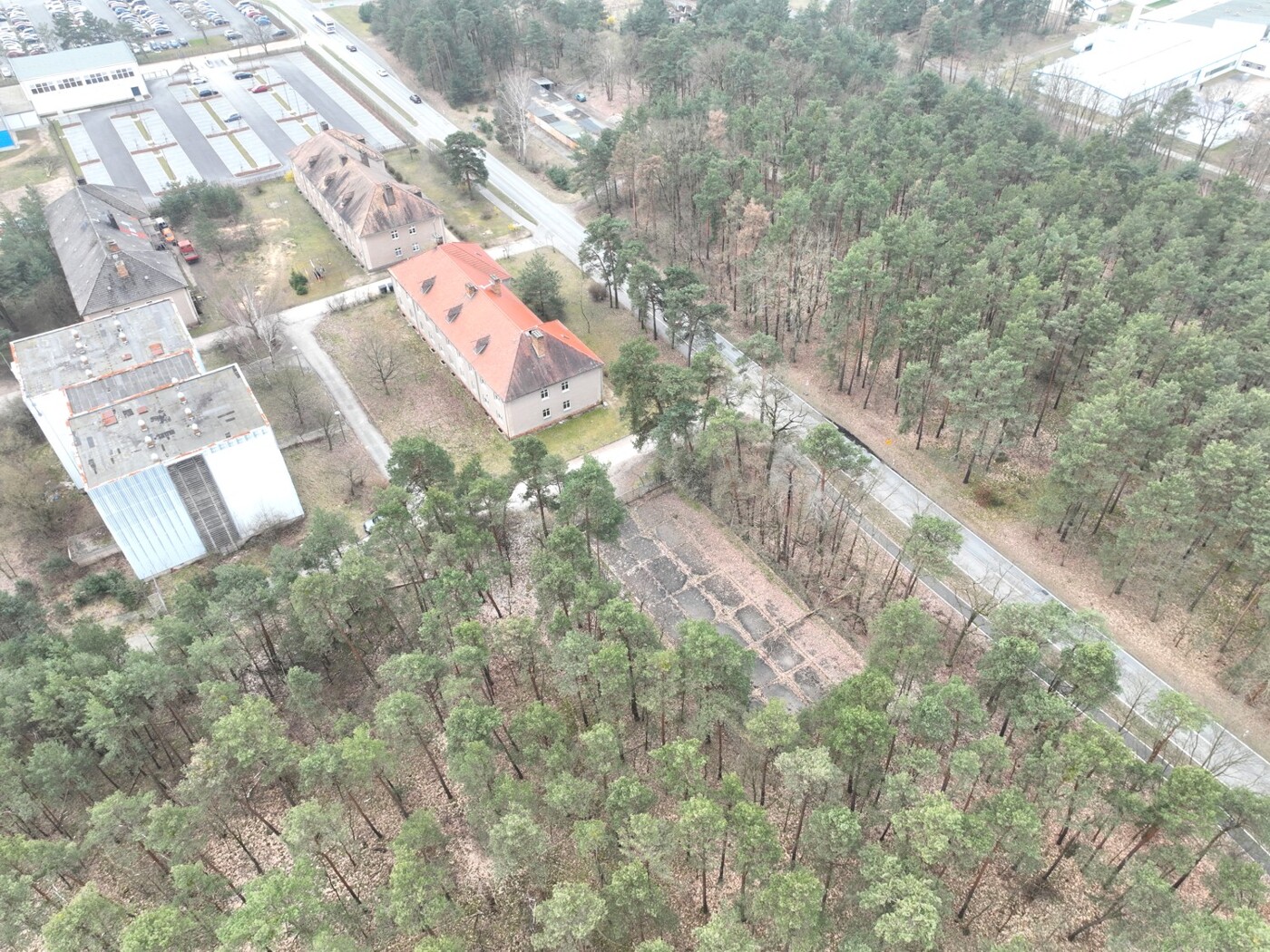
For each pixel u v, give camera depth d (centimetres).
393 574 7625
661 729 6278
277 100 18462
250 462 8162
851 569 8150
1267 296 8981
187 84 19138
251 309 10906
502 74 19162
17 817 5616
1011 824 4691
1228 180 11281
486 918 5478
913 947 4800
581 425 9981
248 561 8412
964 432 9488
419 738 5731
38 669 5988
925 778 5975
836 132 13050
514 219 14262
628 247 11031
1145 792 5528
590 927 4309
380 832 6009
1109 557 7669
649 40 16688
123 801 4950
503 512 7594
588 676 5991
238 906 5512
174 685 5994
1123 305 9469
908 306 9081
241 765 5322
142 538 7962
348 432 9938
